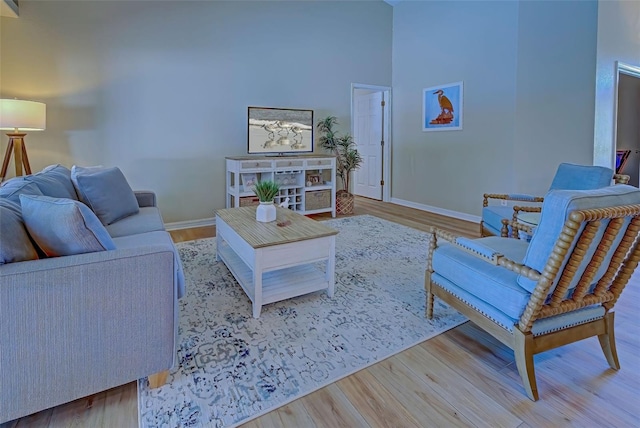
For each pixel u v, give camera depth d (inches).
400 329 82.1
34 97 143.1
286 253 88.7
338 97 215.6
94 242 57.3
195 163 177.2
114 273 54.8
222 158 183.5
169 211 174.1
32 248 57.2
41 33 142.0
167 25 163.9
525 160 163.5
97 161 156.0
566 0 145.1
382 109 242.8
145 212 120.0
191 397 60.6
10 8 131.6
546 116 155.2
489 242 80.1
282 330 81.7
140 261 56.5
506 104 167.8
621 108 234.2
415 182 224.4
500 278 64.4
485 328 67.9
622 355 72.2
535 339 60.1
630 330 81.3
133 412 57.2
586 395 60.9
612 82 150.0
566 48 147.1
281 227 99.6
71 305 52.4
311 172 208.8
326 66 209.3
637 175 245.3
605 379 65.1
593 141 142.9
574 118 147.3
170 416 56.4
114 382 57.4
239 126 185.8
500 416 56.5
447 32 193.5
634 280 108.6
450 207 201.5
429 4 202.7
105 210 103.5
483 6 173.8
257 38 186.2
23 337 50.0
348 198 209.2
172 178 172.7
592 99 141.8
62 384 53.3
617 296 65.9
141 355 58.9
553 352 73.5
